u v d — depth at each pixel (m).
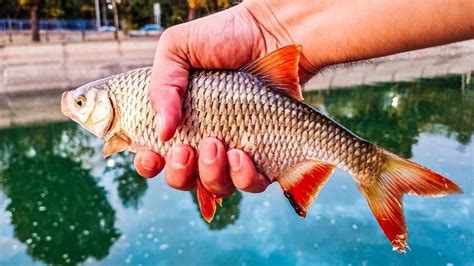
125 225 0.90
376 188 0.22
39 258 0.80
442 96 1.92
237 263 0.74
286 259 0.74
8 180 1.20
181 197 1.03
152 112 0.22
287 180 0.22
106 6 6.27
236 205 0.96
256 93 0.22
